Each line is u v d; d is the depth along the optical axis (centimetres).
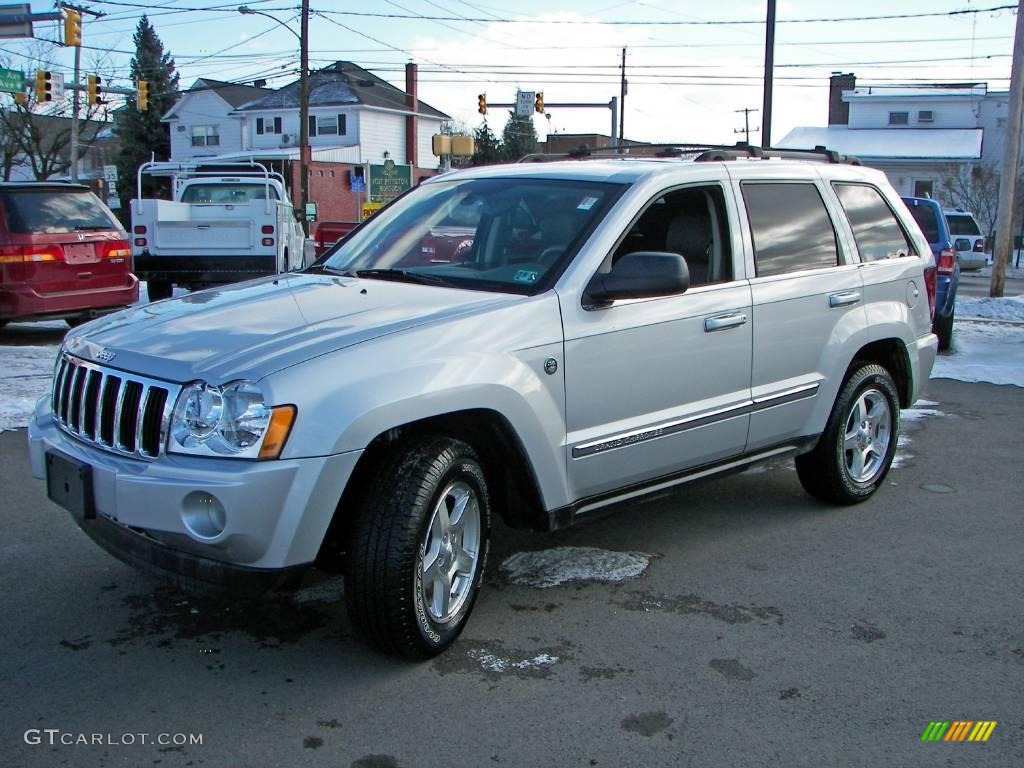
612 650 391
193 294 454
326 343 350
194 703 345
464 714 341
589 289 414
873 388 568
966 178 4394
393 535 350
